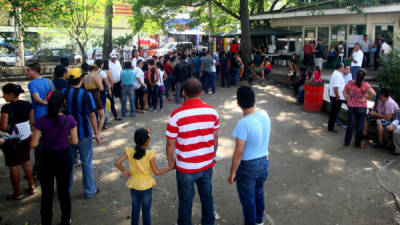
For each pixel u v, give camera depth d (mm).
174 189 5465
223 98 13016
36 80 5410
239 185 3961
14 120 4887
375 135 7875
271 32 19328
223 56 15438
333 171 6125
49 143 3992
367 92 7180
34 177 5703
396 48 10453
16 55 20312
